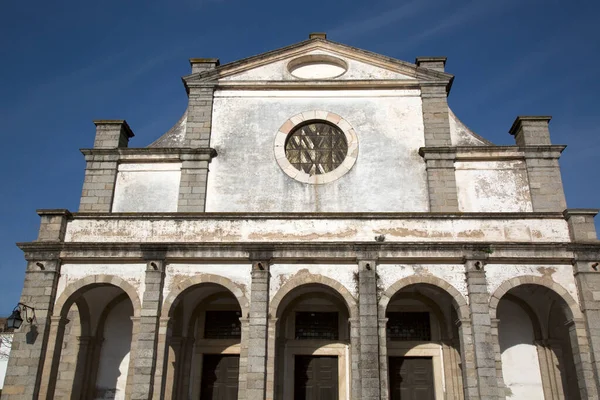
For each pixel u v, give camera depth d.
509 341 19.75
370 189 20.69
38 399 16.73
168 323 17.38
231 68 22.89
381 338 16.97
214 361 20.06
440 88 22.38
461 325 17.23
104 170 21.09
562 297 17.52
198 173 20.94
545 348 19.44
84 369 19.33
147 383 16.44
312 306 20.34
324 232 18.55
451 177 20.67
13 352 17.00
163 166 21.28
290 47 23.23
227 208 20.52
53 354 17.22
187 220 18.86
